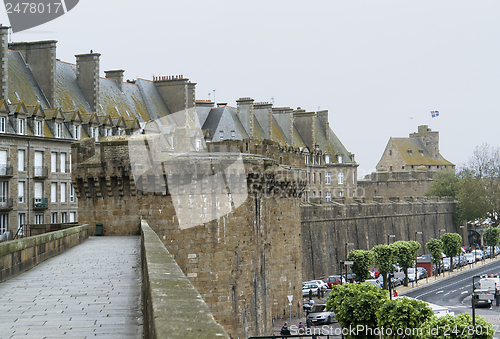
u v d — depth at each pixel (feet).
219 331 18.79
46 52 246.68
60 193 240.73
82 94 271.08
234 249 131.44
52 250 81.97
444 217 477.36
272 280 172.24
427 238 444.14
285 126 396.78
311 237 306.76
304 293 255.50
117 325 36.22
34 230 140.36
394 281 301.02
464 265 400.47
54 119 238.48
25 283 54.95
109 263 73.05
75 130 248.11
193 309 21.97
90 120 254.06
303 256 297.12
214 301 127.54
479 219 528.63
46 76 246.68
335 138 452.35
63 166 243.60
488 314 226.38
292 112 397.80
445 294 279.49
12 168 216.95
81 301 44.62
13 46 250.57
